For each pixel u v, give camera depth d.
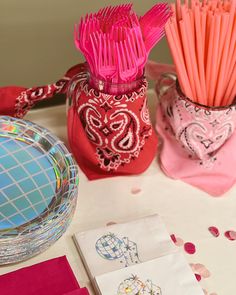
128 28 0.56
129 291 0.52
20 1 0.71
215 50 0.60
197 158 0.69
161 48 0.83
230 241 0.61
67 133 0.70
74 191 0.58
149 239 0.59
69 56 0.80
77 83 0.63
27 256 0.55
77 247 0.58
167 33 0.59
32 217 0.56
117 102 0.60
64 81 0.67
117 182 0.67
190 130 0.65
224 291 0.56
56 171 0.61
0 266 0.55
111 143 0.64
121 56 0.56
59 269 0.54
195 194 0.67
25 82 0.80
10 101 0.67
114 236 0.58
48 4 0.73
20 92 0.67
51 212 0.56
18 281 0.53
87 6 0.76
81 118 0.63
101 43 0.55
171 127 0.70
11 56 0.76
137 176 0.69
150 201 0.65
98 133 0.63
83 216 0.62
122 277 0.53
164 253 0.57
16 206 0.57
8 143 0.63
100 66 0.57
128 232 0.59
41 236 0.54
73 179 0.59
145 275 0.54
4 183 0.59
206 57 0.62
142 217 0.62
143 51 0.57
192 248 0.60
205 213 0.65
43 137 0.64
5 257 0.54
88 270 0.55
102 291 0.52
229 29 0.59
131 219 0.63
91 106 0.61
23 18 0.73
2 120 0.64
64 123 0.76
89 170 0.68
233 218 0.65
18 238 0.52
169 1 0.80
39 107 0.78
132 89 0.60
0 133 0.63
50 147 0.63
